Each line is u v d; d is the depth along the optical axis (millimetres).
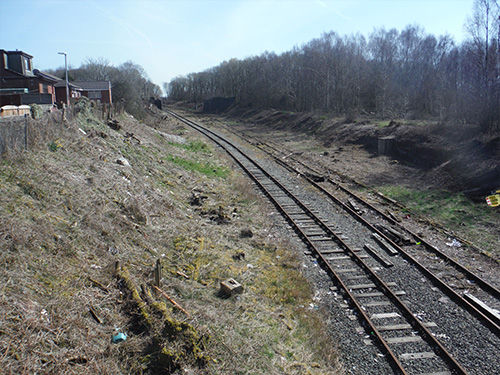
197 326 6336
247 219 13492
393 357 6336
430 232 12453
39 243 6770
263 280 9062
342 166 22688
